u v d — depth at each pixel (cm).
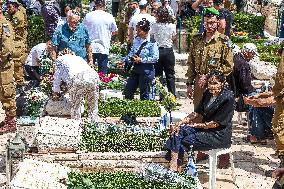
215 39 1183
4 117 1490
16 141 1027
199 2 1667
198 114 1109
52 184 958
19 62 1563
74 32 1421
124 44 2114
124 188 970
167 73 1695
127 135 1185
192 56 1219
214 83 1081
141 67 1517
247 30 2425
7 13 1579
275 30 2609
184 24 2380
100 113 1367
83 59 1371
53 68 1405
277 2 2723
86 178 980
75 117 1282
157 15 1662
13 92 1340
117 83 1666
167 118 1282
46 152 1131
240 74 1332
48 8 1709
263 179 1195
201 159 1212
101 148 1151
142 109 1391
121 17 2167
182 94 1838
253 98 1237
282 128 970
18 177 962
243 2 2677
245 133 1475
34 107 1365
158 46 1634
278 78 971
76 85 1260
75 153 1132
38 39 2084
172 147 1085
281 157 980
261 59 1978
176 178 1001
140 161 1114
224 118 1085
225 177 1192
